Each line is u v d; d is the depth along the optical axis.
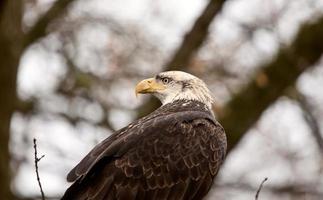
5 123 15.12
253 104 16.77
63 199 11.44
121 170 11.54
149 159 11.68
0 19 14.38
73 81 18.22
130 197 11.52
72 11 18.52
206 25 16.59
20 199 16.36
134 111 17.86
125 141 11.71
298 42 17.17
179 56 16.59
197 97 13.38
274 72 17.00
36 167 10.80
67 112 18.02
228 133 16.48
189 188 11.86
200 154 11.95
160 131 11.89
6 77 15.10
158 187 11.66
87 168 11.38
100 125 17.88
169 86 13.57
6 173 15.05
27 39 17.83
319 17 17.31
